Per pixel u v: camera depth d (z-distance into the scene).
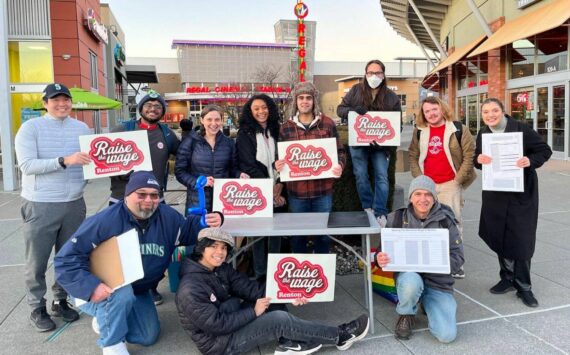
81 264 2.89
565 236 5.77
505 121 3.91
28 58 14.72
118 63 30.14
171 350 3.21
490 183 3.83
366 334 3.37
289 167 4.01
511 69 15.77
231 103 27.45
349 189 5.30
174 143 4.16
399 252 3.28
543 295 3.95
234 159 4.23
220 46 73.06
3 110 10.80
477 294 4.04
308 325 3.03
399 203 6.04
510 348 3.08
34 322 3.50
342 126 6.60
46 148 3.50
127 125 4.02
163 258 3.24
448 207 3.48
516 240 3.77
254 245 4.30
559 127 13.33
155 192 3.05
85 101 11.54
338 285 4.41
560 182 9.63
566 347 3.07
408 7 24.88
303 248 4.31
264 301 3.05
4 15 10.80
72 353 3.16
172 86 79.44
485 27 16.42
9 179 10.86
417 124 4.50
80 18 16.06
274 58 72.81
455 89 22.47
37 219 3.47
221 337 2.97
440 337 3.17
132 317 3.19
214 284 3.09
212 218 3.25
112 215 3.01
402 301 3.21
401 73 70.44
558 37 13.24
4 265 5.11
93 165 3.53
